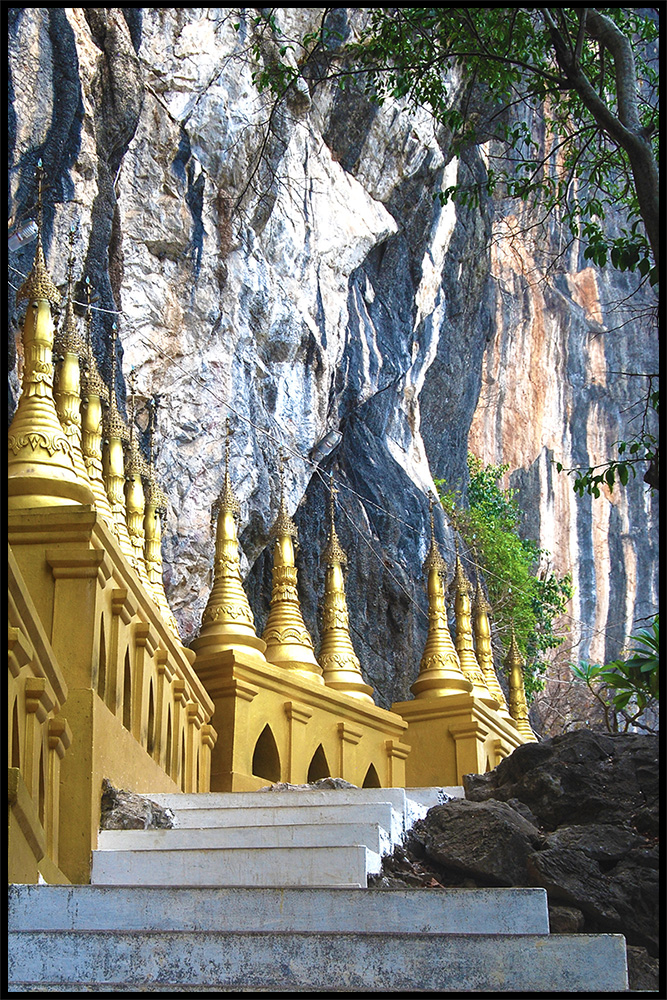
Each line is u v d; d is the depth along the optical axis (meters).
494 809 8.62
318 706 13.27
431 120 21.38
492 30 12.48
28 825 6.07
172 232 15.37
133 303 14.78
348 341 20.27
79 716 7.74
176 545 15.30
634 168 10.03
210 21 16.00
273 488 17.53
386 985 5.41
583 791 9.05
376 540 21.20
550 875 8.14
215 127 16.09
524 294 36.56
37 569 8.14
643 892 8.12
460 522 27.39
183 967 5.38
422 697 15.50
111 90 14.05
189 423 15.52
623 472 10.55
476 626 18.47
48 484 8.60
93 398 10.63
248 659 12.22
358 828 7.64
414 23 12.62
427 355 23.88
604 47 12.02
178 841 7.55
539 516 36.34
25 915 5.84
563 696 32.59
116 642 8.56
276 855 6.88
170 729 10.32
